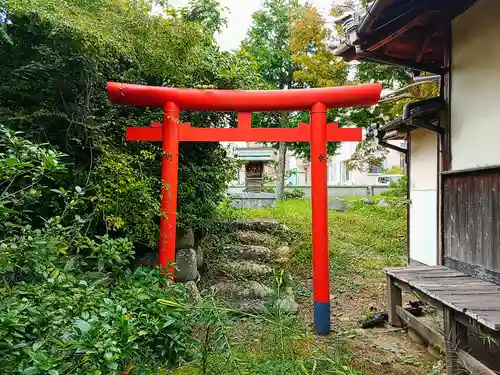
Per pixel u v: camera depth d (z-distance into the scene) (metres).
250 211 7.18
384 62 3.82
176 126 3.32
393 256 6.04
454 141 3.62
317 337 3.17
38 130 2.70
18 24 2.57
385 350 2.89
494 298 2.17
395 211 8.91
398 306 3.30
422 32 3.97
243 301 3.72
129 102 3.23
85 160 3.00
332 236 6.88
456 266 2.96
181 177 3.94
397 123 4.68
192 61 3.23
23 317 1.35
